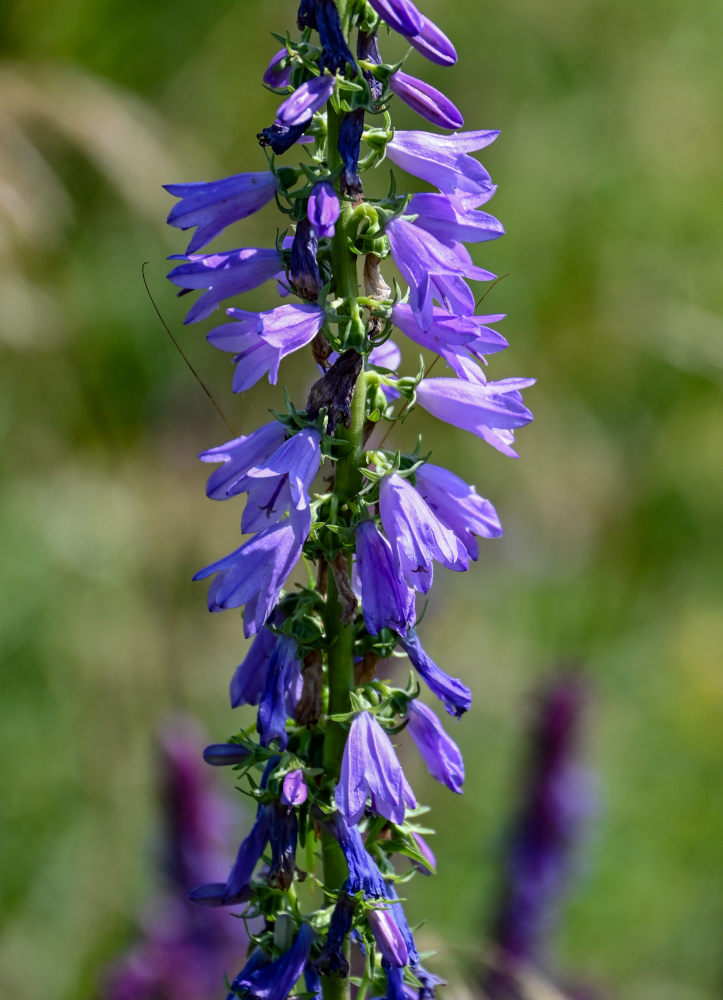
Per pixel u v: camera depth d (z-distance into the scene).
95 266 10.95
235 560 3.24
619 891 8.97
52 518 10.14
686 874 9.27
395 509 3.24
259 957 3.46
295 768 3.28
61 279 10.26
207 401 11.12
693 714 10.37
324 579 3.41
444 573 10.65
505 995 5.78
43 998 7.59
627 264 13.03
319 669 3.38
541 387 12.77
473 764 9.29
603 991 7.35
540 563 11.63
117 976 6.33
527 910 7.20
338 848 3.46
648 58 13.52
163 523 10.18
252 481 3.30
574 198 13.23
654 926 8.75
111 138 9.04
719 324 10.91
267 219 11.21
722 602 11.82
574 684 7.53
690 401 12.46
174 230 11.06
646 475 12.27
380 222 3.23
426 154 3.28
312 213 3.04
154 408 11.05
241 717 9.34
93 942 7.80
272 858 3.27
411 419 11.93
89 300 10.74
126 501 10.30
